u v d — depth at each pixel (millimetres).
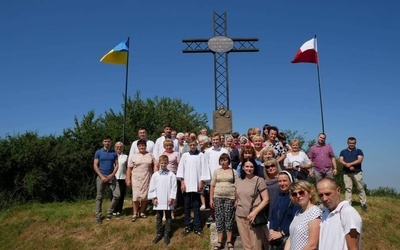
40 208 12648
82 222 10555
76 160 19141
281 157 8961
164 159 9016
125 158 10672
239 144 10922
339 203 3721
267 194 6230
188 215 9086
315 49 13125
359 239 3473
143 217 10211
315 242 3861
